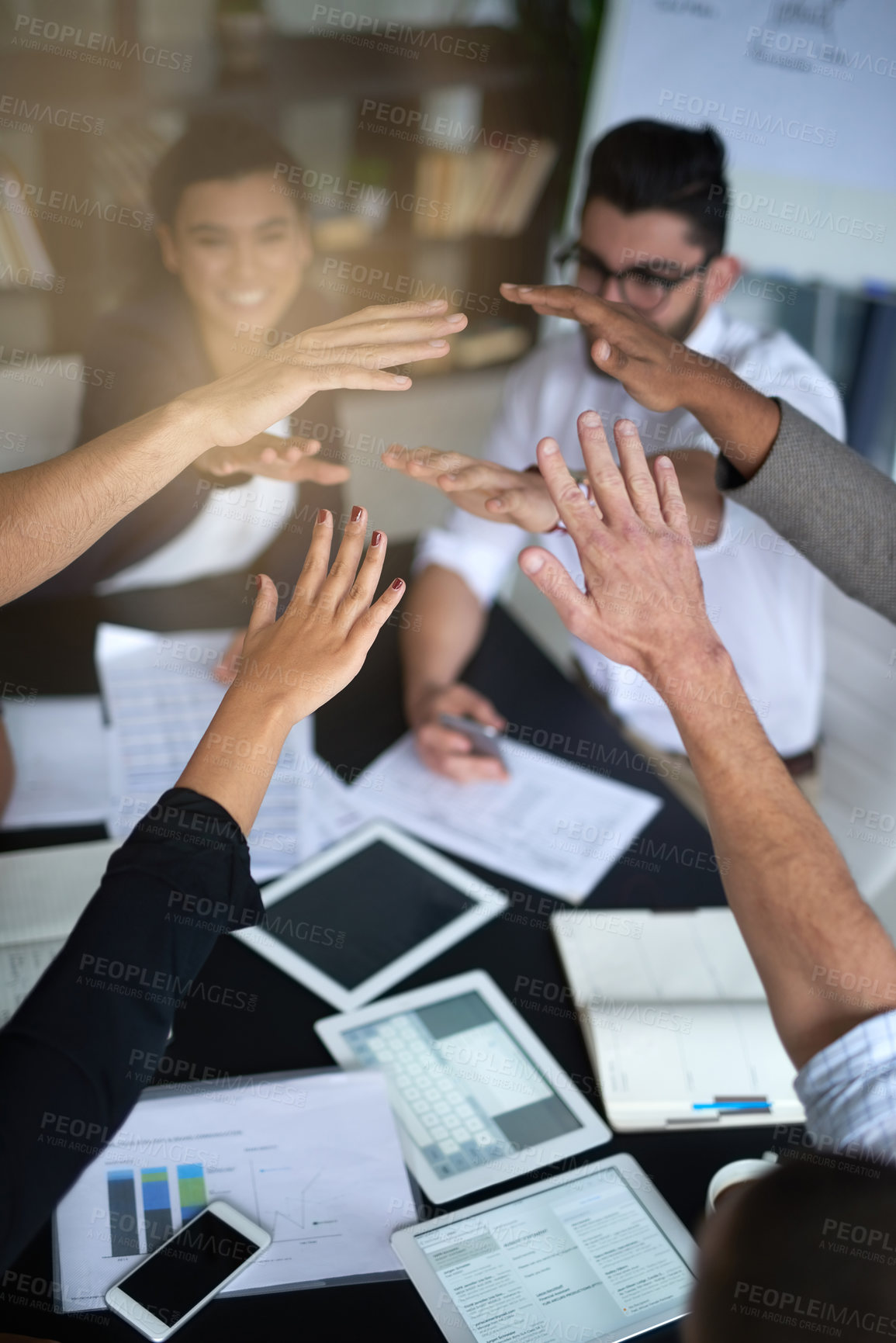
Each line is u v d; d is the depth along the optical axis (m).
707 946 1.11
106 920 0.63
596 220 1.42
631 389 0.94
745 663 1.59
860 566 0.92
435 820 1.28
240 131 1.70
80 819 1.22
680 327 1.49
